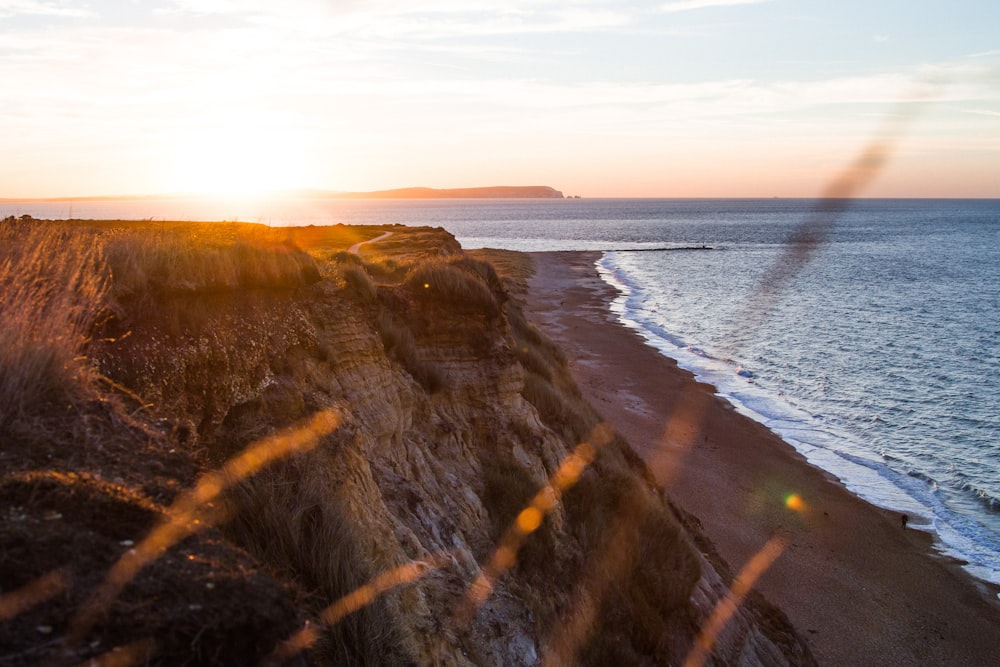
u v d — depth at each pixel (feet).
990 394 138.41
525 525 37.24
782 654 48.49
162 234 30.76
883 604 66.44
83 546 11.03
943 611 66.13
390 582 19.90
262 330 26.16
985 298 262.26
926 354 172.24
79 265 19.38
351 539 18.62
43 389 14.84
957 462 102.78
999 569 73.92
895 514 85.15
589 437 57.77
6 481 11.87
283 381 25.31
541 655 28.58
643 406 119.03
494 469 40.91
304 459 21.27
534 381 59.52
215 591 11.23
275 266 29.48
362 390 32.78
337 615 16.33
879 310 234.79
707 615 42.80
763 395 134.41
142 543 11.72
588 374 137.49
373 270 69.05
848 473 97.55
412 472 34.24
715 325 204.44
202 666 10.00
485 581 29.14
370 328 37.63
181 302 22.97
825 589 68.08
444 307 46.03
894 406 129.80
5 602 9.50
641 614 37.29
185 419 19.35
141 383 18.97
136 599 10.36
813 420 120.98
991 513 86.84
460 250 176.55
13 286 17.25
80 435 14.25
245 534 15.83
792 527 79.92
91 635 9.52
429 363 43.57
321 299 34.12
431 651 19.98
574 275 314.76
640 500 49.26
